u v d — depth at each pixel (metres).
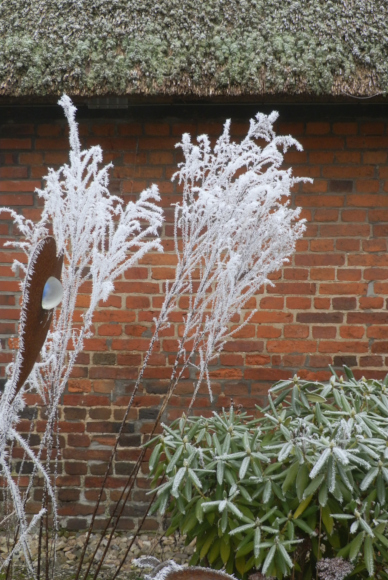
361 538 1.89
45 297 1.50
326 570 1.97
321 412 2.19
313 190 3.03
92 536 3.03
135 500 3.07
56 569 2.68
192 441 2.41
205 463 2.20
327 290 3.03
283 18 2.71
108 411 3.08
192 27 2.68
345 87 2.60
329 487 1.83
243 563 2.04
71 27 2.69
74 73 2.61
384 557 1.92
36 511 3.07
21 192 3.10
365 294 3.02
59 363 1.93
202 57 2.64
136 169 3.07
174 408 3.06
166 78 2.62
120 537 3.02
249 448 2.03
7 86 2.65
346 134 3.02
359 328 3.02
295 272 3.03
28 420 3.09
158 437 2.19
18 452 3.08
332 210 3.03
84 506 3.08
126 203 3.07
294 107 3.03
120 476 3.08
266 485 1.98
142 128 3.06
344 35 2.65
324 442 1.85
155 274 3.06
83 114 3.08
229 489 2.08
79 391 3.08
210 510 2.02
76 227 1.89
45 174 3.10
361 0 2.73
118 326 3.07
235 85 2.62
